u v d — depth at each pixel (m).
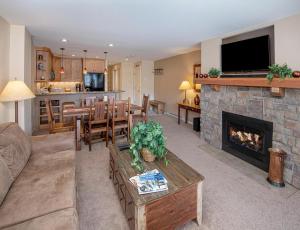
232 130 3.60
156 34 3.87
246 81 3.00
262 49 3.02
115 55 6.93
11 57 3.30
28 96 2.92
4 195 1.46
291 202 2.15
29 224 1.22
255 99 3.03
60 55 6.99
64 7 2.53
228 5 2.42
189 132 5.11
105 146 3.97
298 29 2.59
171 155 2.30
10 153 1.83
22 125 3.43
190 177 1.79
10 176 1.65
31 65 4.29
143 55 6.90
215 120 3.96
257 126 3.01
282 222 1.84
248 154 3.23
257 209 2.04
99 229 1.77
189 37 4.05
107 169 2.95
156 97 8.65
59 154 2.34
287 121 2.55
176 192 1.63
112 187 2.46
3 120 3.06
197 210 1.80
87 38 4.27
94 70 8.03
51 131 4.00
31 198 1.48
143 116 4.78
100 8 2.55
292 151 2.50
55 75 7.25
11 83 2.82
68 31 3.69
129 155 2.29
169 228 1.64
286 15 2.69
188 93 6.22
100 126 4.01
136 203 1.44
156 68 8.50
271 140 2.80
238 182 2.59
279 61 2.84
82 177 2.71
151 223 1.53
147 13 2.73
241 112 3.30
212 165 3.11
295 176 2.47
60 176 1.82
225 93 3.65
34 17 2.92
